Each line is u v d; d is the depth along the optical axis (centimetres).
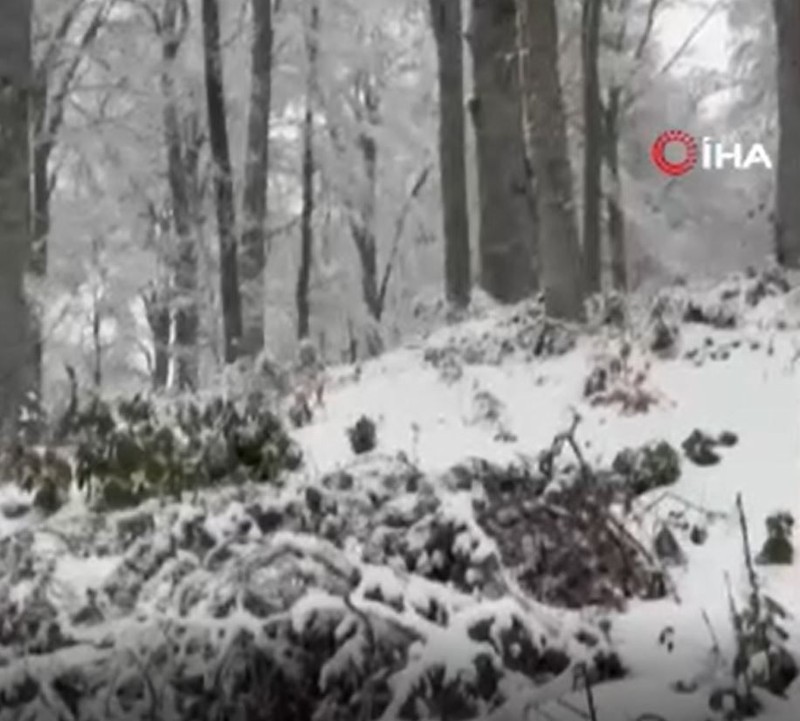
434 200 3178
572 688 430
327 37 2506
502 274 1392
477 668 425
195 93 2358
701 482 650
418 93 2852
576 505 516
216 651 430
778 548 529
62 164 2583
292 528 494
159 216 2614
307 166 2658
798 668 435
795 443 705
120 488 626
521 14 1272
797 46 1306
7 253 935
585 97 2425
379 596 442
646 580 505
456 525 477
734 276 1295
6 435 849
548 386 940
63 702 435
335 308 3088
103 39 2381
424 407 937
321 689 424
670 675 436
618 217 2784
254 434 646
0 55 944
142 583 489
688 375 893
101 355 3003
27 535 536
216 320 2350
